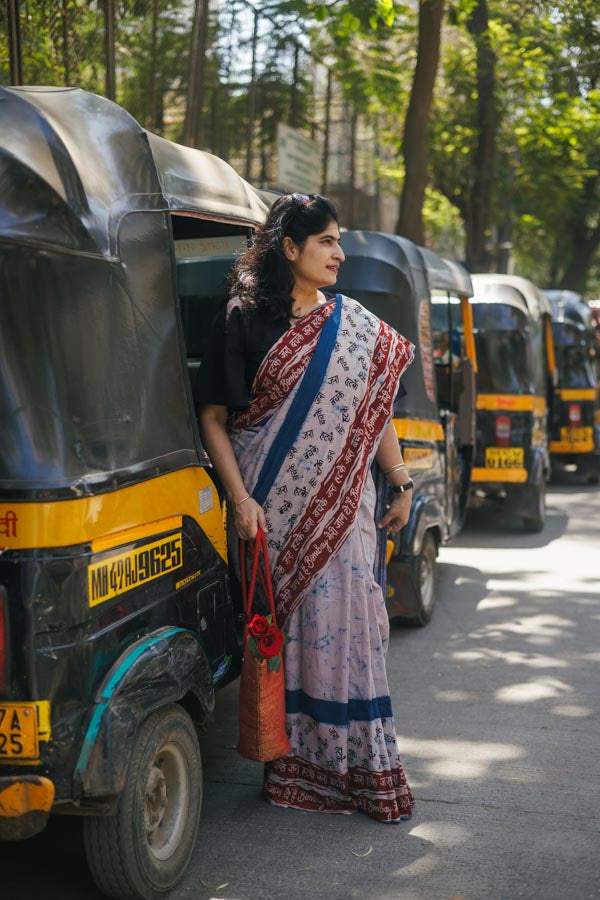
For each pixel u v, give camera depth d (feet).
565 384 38.88
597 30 36.06
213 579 10.71
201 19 27.43
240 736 10.55
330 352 9.96
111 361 8.64
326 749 10.67
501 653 17.40
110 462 8.54
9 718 7.76
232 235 12.96
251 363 10.03
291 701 10.74
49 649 7.79
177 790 9.57
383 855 10.07
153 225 9.45
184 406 9.96
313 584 10.33
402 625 19.06
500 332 27.61
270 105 37.65
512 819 10.92
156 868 9.05
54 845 10.41
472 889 9.41
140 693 8.57
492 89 45.01
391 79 42.27
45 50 21.85
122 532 8.70
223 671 11.02
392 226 89.71
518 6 36.99
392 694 15.25
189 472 10.07
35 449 7.82
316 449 10.08
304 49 38.88
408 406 17.39
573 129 46.37
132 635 8.86
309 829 10.64
